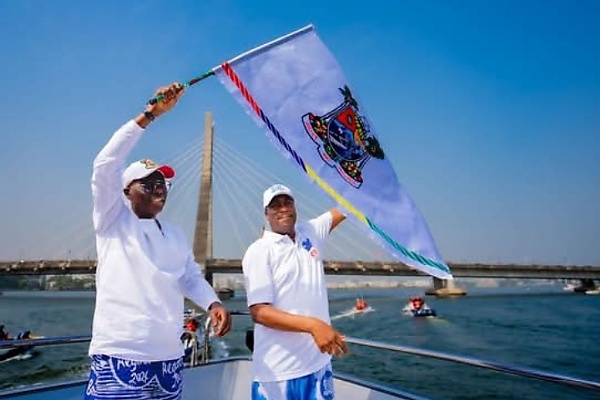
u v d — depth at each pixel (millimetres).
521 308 49219
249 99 2244
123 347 1762
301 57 2432
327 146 2402
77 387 3068
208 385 3418
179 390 1935
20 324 33500
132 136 1845
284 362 1992
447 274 2529
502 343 25875
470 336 28438
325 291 2205
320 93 2441
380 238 2393
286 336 2020
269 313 1935
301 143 2328
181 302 1988
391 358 21844
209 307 2119
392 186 2578
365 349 24453
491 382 17172
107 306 1808
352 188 2410
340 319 39094
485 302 59250
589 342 25688
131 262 1840
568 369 19406
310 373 2006
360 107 2594
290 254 2135
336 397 3020
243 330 22844
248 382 3490
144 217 2014
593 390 1825
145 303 1820
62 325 33156
